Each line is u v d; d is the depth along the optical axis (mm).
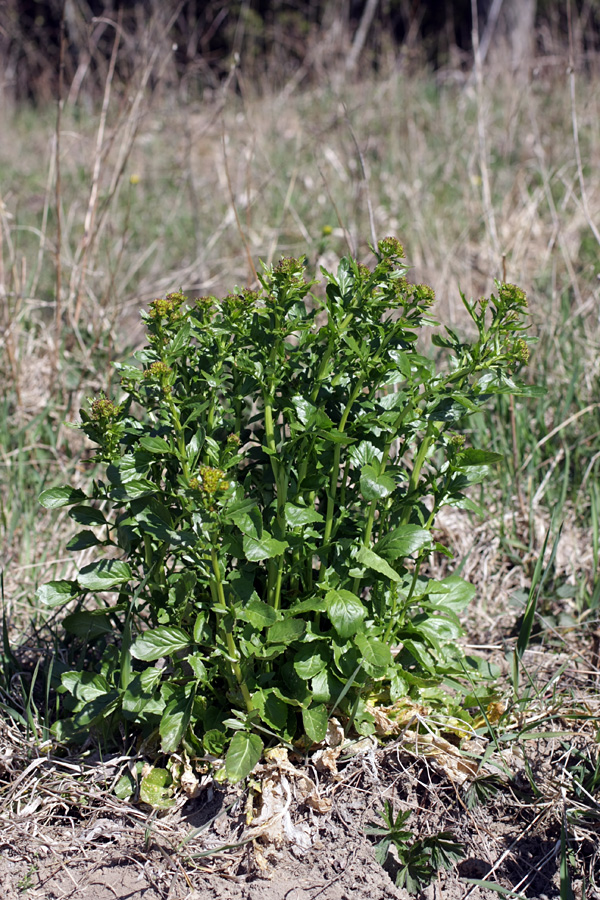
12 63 8398
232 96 6934
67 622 2213
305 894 1922
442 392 1960
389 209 5801
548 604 2930
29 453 3723
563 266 4867
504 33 8641
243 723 2014
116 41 3859
